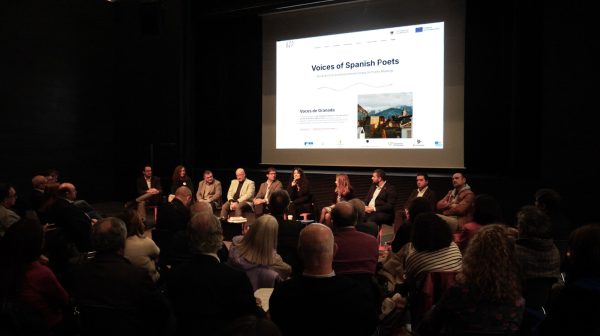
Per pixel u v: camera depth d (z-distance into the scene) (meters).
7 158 8.25
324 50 7.70
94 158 9.64
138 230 3.01
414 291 2.38
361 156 7.49
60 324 2.27
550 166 5.78
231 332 1.06
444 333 1.76
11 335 1.65
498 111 6.56
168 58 9.01
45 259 2.82
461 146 6.80
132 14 9.50
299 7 7.66
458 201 5.46
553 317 1.71
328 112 7.71
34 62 8.62
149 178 7.71
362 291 1.72
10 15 8.24
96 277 1.99
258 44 8.34
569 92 5.63
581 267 1.71
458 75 6.78
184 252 3.09
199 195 7.39
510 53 6.43
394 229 6.44
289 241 3.32
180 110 8.91
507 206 6.23
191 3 8.75
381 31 7.23
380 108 7.29
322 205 7.70
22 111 8.46
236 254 2.64
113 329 1.97
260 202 6.67
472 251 1.71
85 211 4.73
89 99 9.52
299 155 8.03
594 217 5.52
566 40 5.63
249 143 8.58
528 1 6.16
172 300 1.90
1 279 2.09
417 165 7.09
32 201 5.33
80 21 9.30
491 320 1.65
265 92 8.34
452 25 6.79
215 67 8.84
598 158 5.48
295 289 1.70
